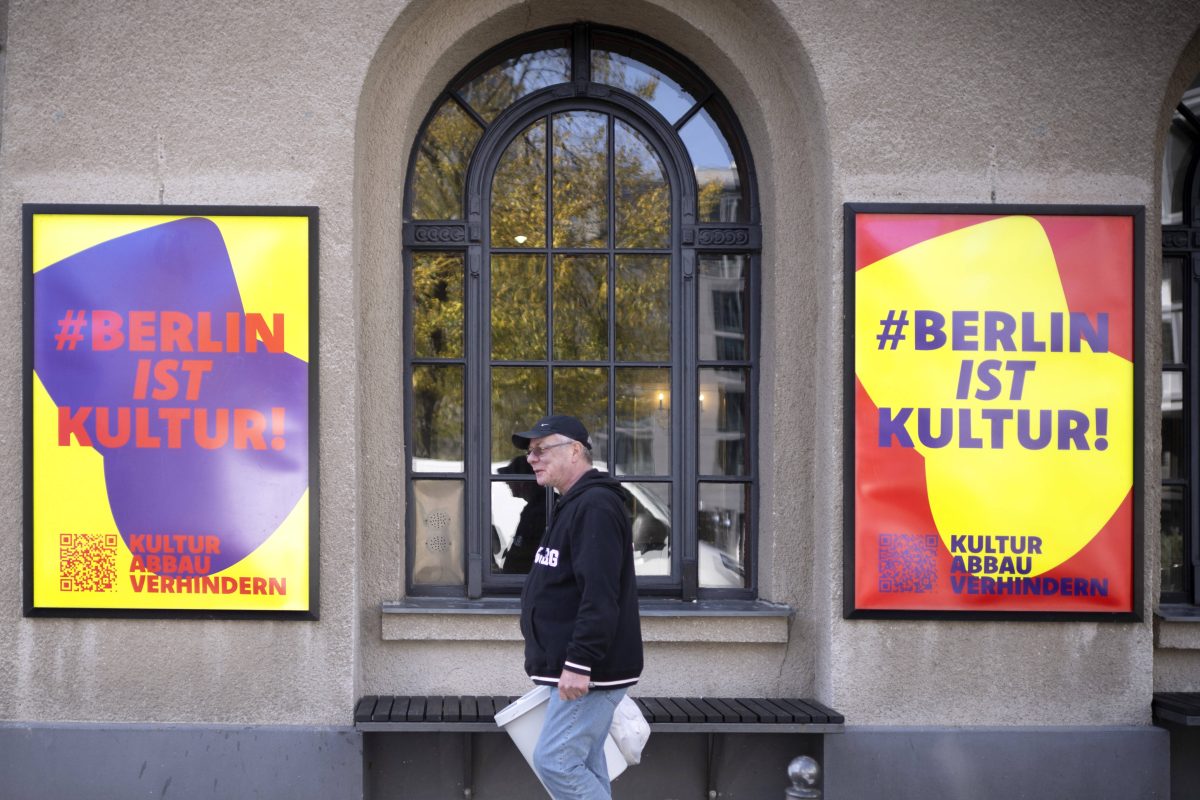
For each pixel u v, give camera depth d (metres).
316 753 4.55
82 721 4.60
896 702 4.73
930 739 4.67
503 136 5.14
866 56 4.77
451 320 5.09
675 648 4.92
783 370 4.98
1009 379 4.73
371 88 4.80
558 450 3.86
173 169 4.66
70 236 4.61
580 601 3.67
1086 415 4.73
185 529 4.60
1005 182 4.79
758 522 5.13
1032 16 4.79
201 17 4.67
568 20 5.12
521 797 4.85
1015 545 4.73
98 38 4.66
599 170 5.18
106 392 4.59
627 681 3.69
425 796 4.82
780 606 4.95
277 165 4.67
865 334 4.72
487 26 4.96
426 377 5.08
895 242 4.72
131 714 4.61
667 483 5.12
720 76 5.14
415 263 5.08
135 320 4.61
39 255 4.61
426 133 5.13
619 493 3.78
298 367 4.63
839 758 4.66
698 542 5.13
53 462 4.58
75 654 4.61
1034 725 4.74
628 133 5.20
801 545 4.99
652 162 5.20
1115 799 4.69
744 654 4.95
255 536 4.61
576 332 5.14
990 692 4.75
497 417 5.10
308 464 4.62
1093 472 4.73
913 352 4.73
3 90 4.72
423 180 5.11
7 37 4.66
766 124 4.97
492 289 5.12
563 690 3.55
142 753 4.54
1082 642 4.76
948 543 4.71
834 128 4.76
